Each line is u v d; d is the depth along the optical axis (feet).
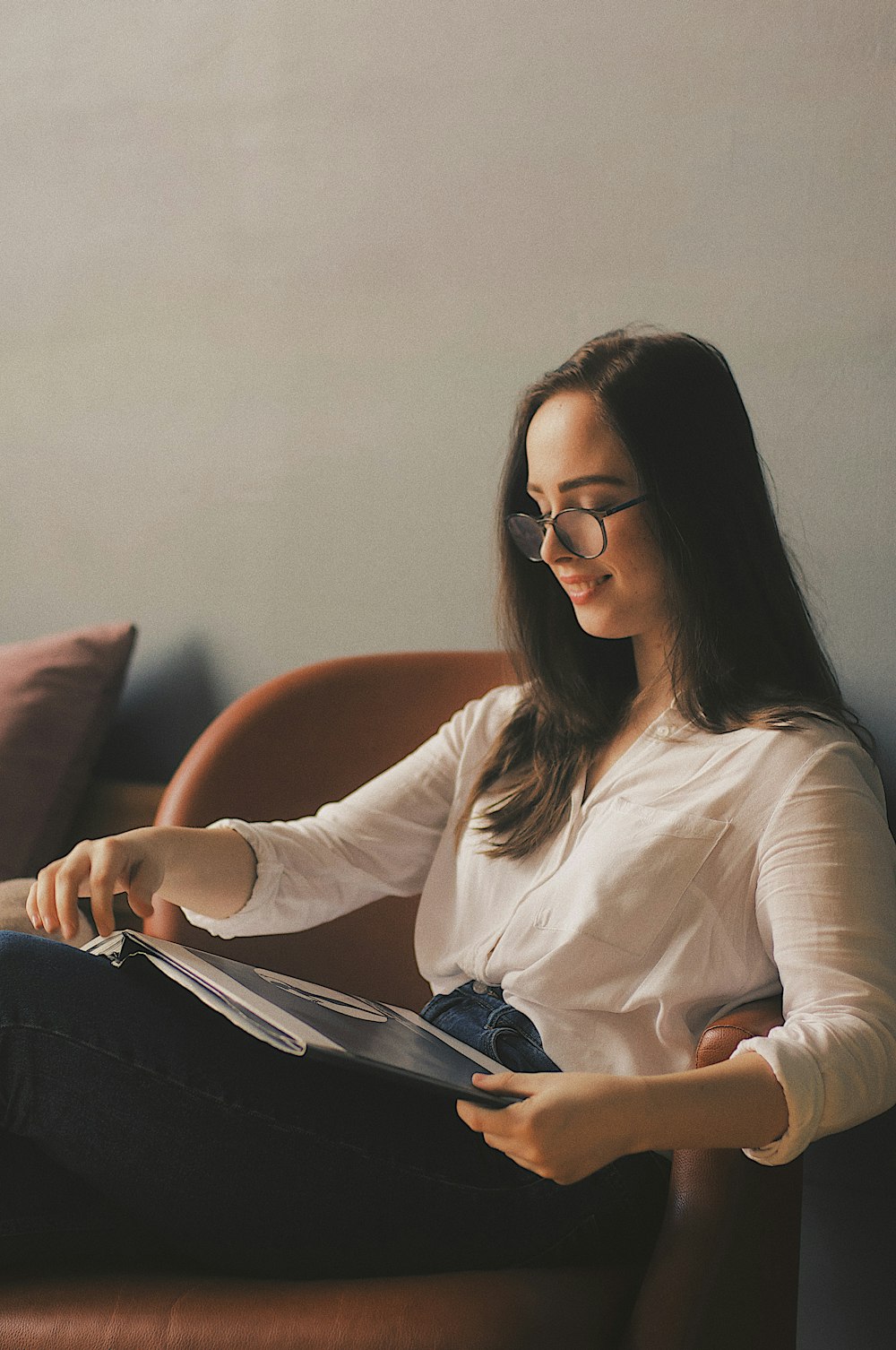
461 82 5.57
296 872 4.40
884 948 3.24
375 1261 3.31
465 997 4.11
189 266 6.30
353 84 5.84
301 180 5.99
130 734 6.49
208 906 4.21
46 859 5.91
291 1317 2.95
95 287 6.57
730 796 3.67
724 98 5.00
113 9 6.47
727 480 3.92
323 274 5.95
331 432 5.95
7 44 6.77
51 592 6.76
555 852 4.04
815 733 3.66
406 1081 2.80
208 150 6.23
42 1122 3.20
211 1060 3.24
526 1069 3.70
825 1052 2.93
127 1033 3.23
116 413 6.53
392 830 4.60
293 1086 3.27
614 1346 3.04
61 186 6.65
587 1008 3.70
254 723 4.98
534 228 5.42
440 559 5.69
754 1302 3.07
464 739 4.69
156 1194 3.22
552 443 3.92
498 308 5.52
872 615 4.77
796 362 4.89
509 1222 3.32
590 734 4.25
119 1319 3.03
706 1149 3.12
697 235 5.07
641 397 3.83
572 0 5.31
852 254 4.78
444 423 5.66
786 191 4.89
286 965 4.88
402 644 5.79
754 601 3.94
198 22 6.23
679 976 3.60
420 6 5.66
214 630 6.29
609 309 5.26
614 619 3.98
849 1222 4.74
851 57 4.76
